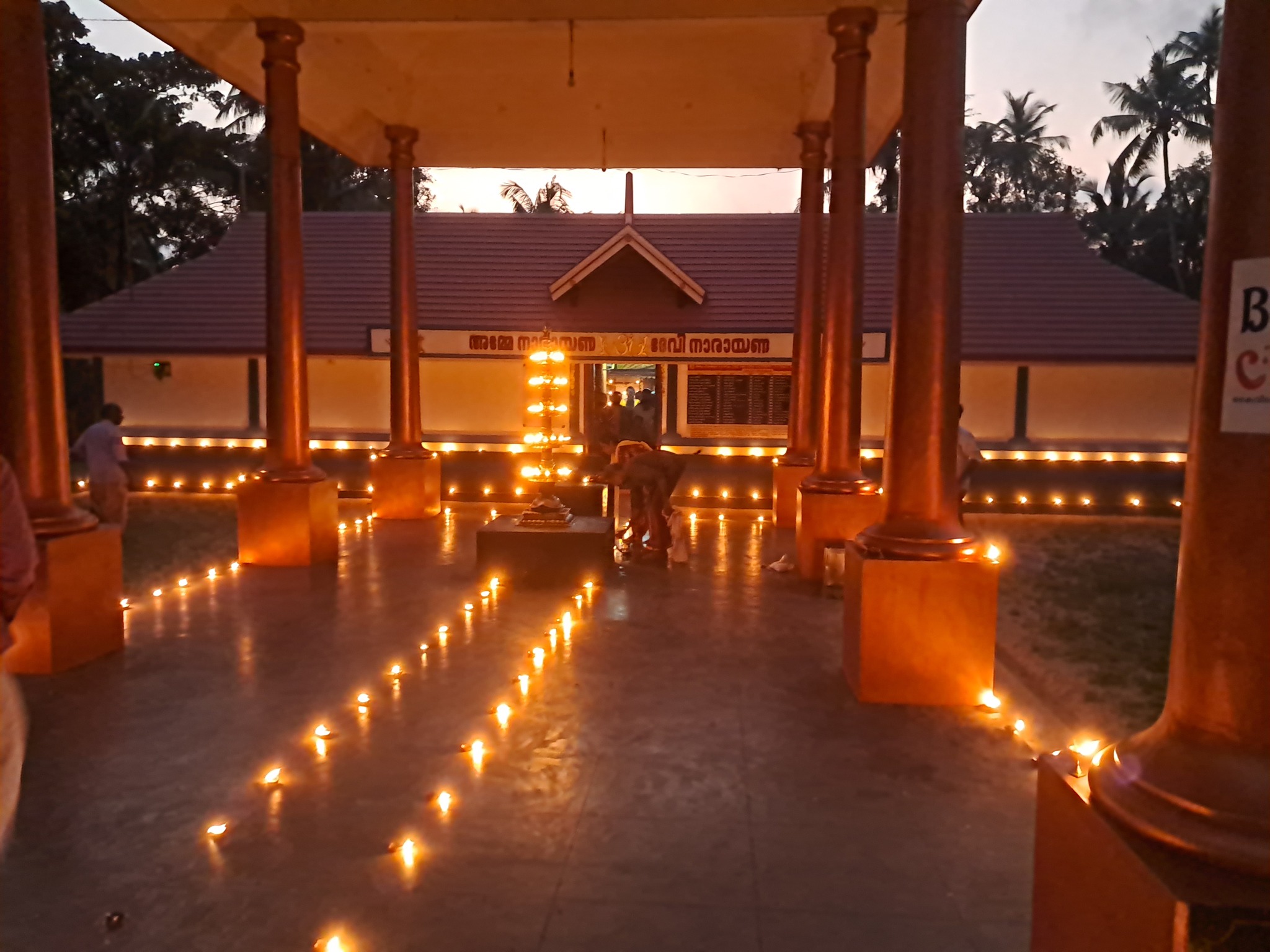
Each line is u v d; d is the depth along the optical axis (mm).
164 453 20219
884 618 5668
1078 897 2533
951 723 5348
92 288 30984
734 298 20266
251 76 11219
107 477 11727
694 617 7805
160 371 20438
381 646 6836
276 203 9797
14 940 3121
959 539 5781
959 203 5898
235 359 20344
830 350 9594
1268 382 2238
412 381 13875
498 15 9227
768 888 3516
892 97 11523
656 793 4348
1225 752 2305
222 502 17188
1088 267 21188
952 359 5922
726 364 19250
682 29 9898
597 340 19219
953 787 4457
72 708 5457
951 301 5898
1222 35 2369
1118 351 19250
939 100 5867
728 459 19312
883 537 5883
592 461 15023
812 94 11977
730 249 21406
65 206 29844
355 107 12766
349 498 17828
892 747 4965
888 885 3543
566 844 3846
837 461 9617
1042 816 2801
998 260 21406
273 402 10008
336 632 7246
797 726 5270
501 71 11367
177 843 3818
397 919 3271
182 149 31219
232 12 9531
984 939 3184
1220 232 2357
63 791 4320
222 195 33875
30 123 6055
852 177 9414
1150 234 40969
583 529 9375
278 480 9867
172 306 21078
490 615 7828
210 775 4512
